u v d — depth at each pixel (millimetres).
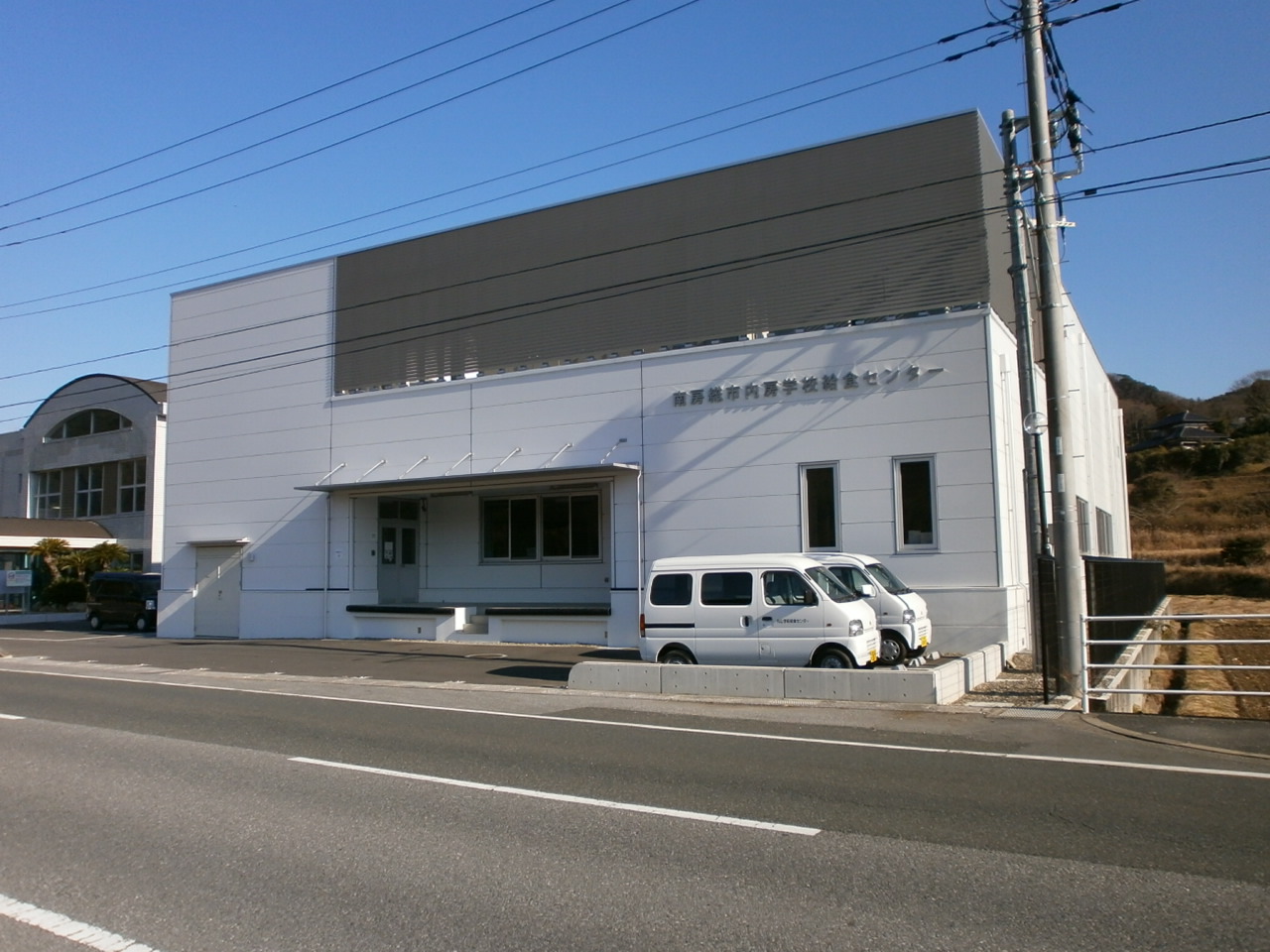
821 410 19484
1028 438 15484
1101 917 4980
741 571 14766
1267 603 39750
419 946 4824
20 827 7176
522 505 26422
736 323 20875
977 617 17625
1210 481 76750
